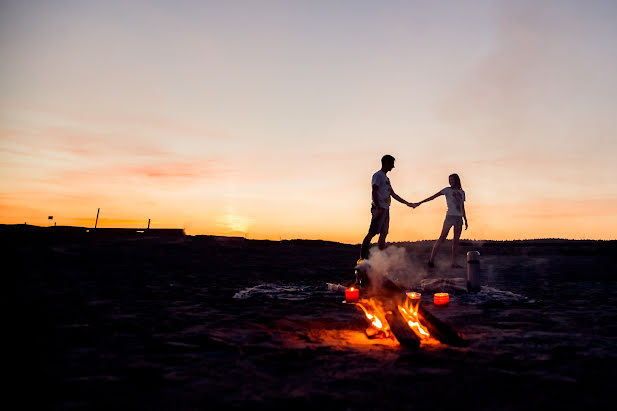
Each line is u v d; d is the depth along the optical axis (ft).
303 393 7.61
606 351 10.62
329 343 11.46
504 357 10.02
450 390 7.79
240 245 58.49
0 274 25.22
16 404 6.93
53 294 19.08
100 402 7.11
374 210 26.22
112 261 36.42
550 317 15.58
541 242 56.34
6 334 11.73
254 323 14.16
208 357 9.99
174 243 56.39
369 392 7.66
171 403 7.11
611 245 52.90
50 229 63.41
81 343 11.09
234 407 6.96
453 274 28.58
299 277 30.09
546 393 7.66
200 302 18.54
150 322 13.92
